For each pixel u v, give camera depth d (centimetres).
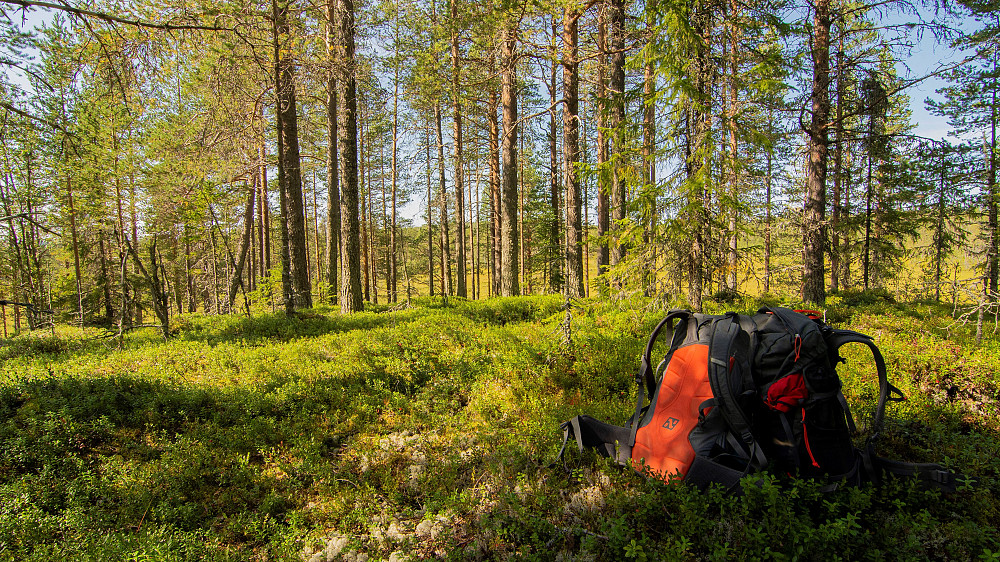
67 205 1781
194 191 1341
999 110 1700
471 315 1238
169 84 714
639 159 780
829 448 311
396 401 583
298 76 1154
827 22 1175
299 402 581
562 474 375
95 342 1046
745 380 322
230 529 350
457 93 1645
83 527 339
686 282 776
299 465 429
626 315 820
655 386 395
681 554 251
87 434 483
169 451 464
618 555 269
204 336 1026
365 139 3045
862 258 2066
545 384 580
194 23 642
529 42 1103
